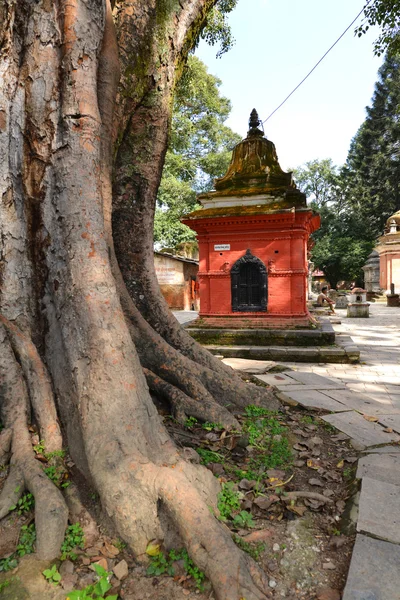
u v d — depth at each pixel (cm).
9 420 300
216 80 2423
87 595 202
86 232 316
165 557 227
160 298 496
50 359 323
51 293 327
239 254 921
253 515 265
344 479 315
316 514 270
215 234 934
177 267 2355
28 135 334
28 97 334
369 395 554
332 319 1585
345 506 277
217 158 2625
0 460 281
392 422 423
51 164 329
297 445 366
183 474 255
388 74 4228
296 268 887
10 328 324
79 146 326
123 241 489
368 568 211
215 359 491
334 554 233
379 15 857
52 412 305
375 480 295
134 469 246
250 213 871
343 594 197
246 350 799
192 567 218
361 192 4353
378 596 194
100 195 336
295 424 412
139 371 299
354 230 4416
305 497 283
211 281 941
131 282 487
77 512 250
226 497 271
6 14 330
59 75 333
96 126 337
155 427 286
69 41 330
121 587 211
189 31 555
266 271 903
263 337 843
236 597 196
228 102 2686
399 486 288
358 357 771
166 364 417
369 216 4369
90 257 312
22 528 238
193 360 475
